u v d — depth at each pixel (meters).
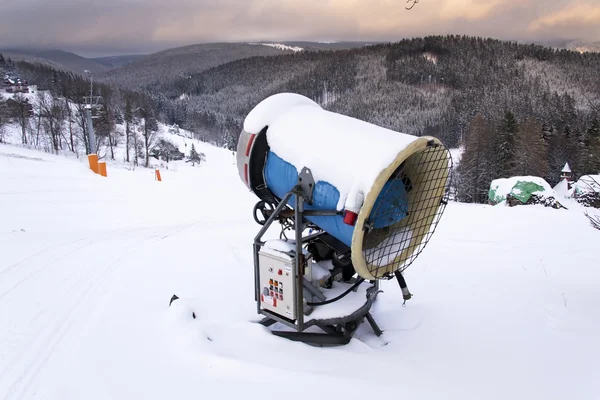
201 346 3.56
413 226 3.81
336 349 3.72
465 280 5.74
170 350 3.58
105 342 3.77
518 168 40.47
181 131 119.12
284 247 3.70
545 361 3.63
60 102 59.94
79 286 5.18
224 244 7.38
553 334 4.13
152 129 72.81
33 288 5.10
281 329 4.19
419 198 3.75
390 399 2.99
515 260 6.66
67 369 3.39
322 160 3.45
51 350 3.68
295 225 3.59
